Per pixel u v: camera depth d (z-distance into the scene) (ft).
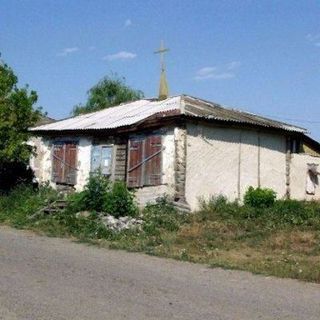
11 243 42.04
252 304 25.73
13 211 59.82
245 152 69.41
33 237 46.57
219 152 66.39
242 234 50.29
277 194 72.84
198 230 51.62
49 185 78.38
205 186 64.69
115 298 25.39
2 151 70.54
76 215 54.29
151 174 65.36
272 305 25.79
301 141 80.38
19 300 24.09
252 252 43.34
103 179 58.23
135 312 23.03
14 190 69.77
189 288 28.78
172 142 63.10
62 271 31.48
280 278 33.19
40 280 28.55
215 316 23.04
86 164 75.51
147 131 66.64
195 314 23.22
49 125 84.12
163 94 83.20
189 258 39.19
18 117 72.64
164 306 24.35
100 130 70.90
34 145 82.07
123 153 70.79
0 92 72.64
